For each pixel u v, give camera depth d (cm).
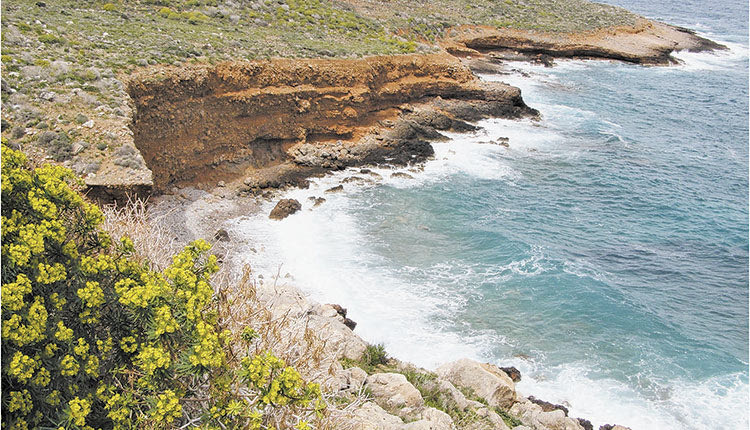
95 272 925
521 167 5000
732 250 3962
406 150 4922
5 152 933
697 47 10062
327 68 4862
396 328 2864
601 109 6731
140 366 888
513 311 3067
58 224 909
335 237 3634
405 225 3853
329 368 1198
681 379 2723
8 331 788
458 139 5356
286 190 4181
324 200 4062
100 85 3650
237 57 4478
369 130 5062
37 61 3719
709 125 6500
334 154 4638
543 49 8706
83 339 866
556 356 2794
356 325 2739
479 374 2083
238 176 4238
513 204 4331
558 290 3256
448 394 1772
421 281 3262
